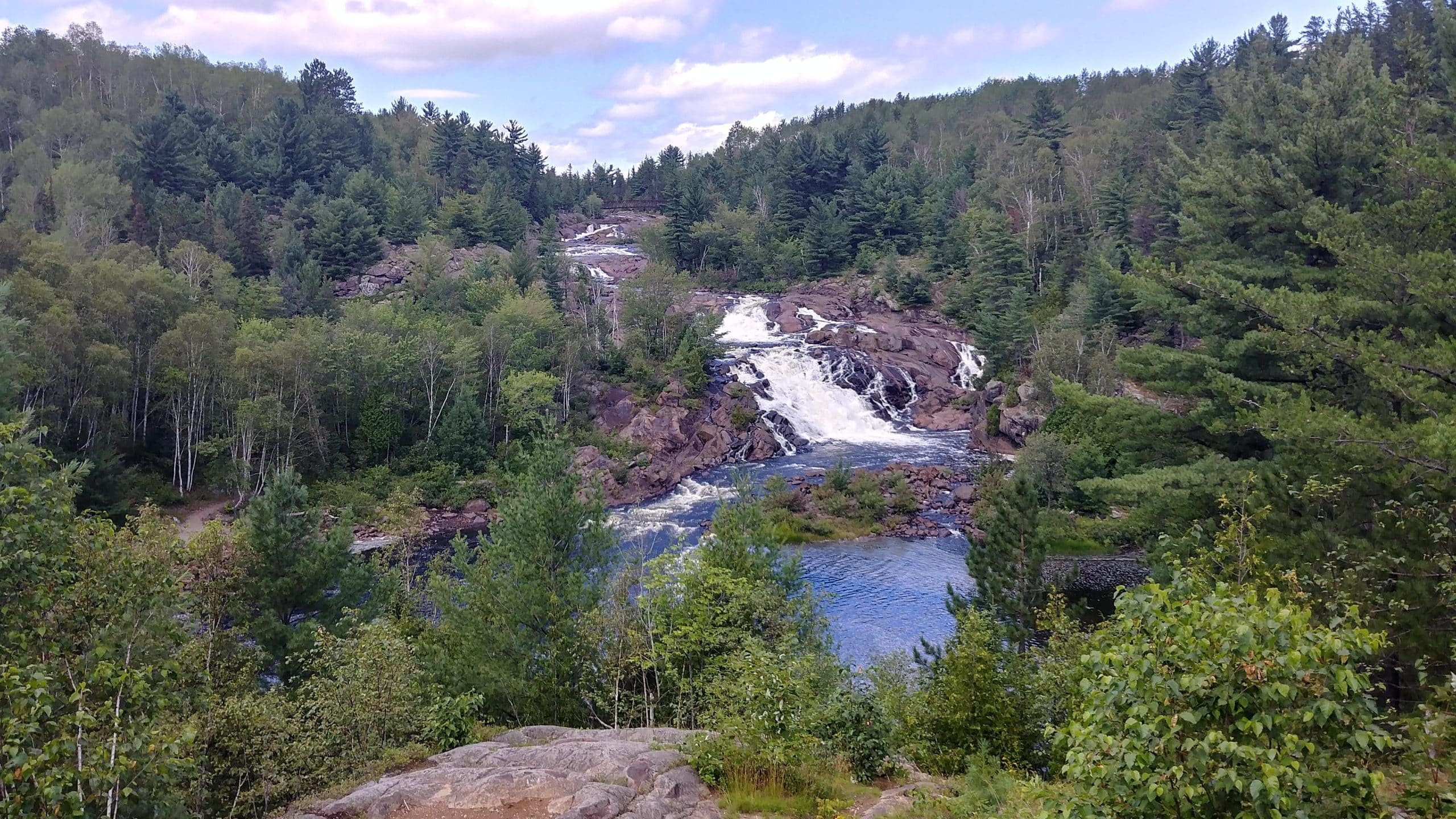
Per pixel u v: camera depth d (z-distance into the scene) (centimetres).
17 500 1055
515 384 6712
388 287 9962
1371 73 3139
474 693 2069
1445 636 1407
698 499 6181
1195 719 661
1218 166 3130
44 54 13850
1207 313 2811
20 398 4822
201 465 6000
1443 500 1538
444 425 6469
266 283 8719
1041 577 2538
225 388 5859
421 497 5975
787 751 1400
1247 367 2712
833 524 5325
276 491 2705
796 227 12800
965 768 1583
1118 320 7338
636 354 8181
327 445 6284
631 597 2231
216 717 1620
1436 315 2081
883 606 3978
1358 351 1905
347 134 13662
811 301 10712
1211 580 1431
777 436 7512
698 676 1970
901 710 1812
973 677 1644
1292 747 626
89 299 5403
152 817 1143
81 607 1096
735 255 12025
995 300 9288
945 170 14812
